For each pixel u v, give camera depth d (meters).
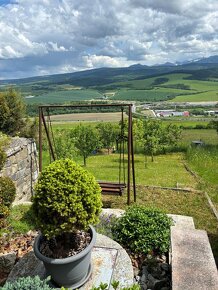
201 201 7.24
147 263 3.87
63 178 2.81
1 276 3.55
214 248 4.99
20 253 3.90
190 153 15.83
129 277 3.18
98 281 3.11
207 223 6.00
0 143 5.84
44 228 2.83
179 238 3.68
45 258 2.77
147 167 13.36
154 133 16.44
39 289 2.25
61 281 2.91
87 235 3.19
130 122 6.49
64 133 16.53
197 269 3.06
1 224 4.39
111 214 5.02
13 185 5.20
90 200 2.85
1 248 3.98
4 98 13.70
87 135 15.13
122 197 7.49
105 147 21.70
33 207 2.91
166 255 4.06
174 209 6.71
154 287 3.55
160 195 7.70
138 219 4.23
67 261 2.73
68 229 2.82
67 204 2.75
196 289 2.77
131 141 6.66
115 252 3.61
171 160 15.55
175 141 18.66
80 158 18.23
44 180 2.84
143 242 3.96
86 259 2.94
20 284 2.28
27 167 7.06
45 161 14.33
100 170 12.86
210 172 11.05
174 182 9.67
